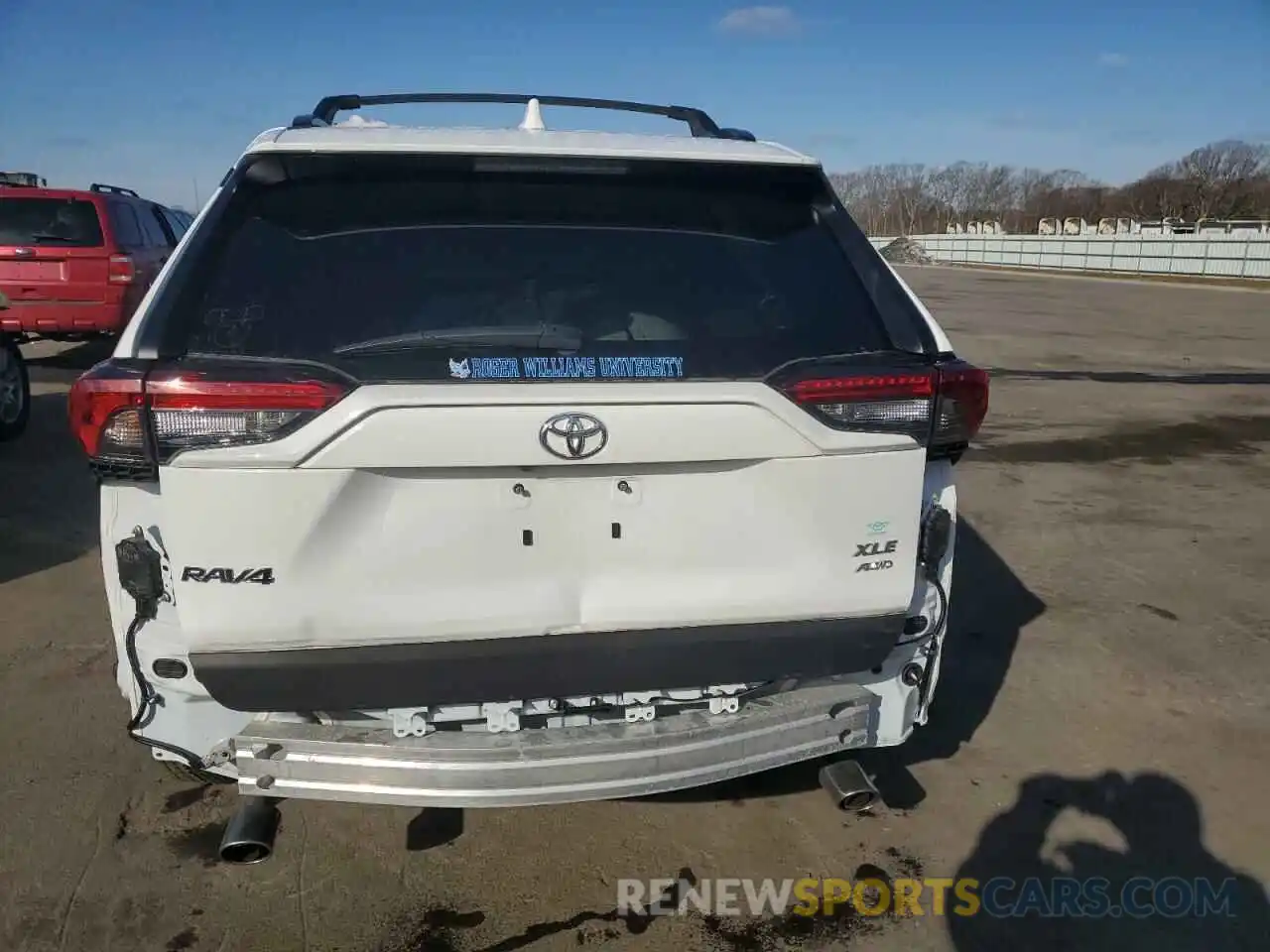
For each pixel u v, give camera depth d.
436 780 2.20
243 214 2.32
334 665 2.16
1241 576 5.34
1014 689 4.00
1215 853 2.98
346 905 2.63
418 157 2.36
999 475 7.45
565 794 2.25
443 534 2.13
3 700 3.60
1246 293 30.67
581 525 2.20
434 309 2.28
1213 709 3.87
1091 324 19.67
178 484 2.02
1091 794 3.27
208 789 3.10
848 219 2.63
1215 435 9.00
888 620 2.44
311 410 2.00
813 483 2.27
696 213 2.55
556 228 2.44
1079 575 5.33
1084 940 2.62
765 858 2.90
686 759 2.32
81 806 3.00
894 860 2.91
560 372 2.12
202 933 2.52
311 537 2.06
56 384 9.89
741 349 2.29
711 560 2.28
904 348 2.44
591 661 2.26
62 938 2.48
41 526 5.55
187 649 2.21
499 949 2.50
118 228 9.94
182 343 2.12
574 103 3.42
